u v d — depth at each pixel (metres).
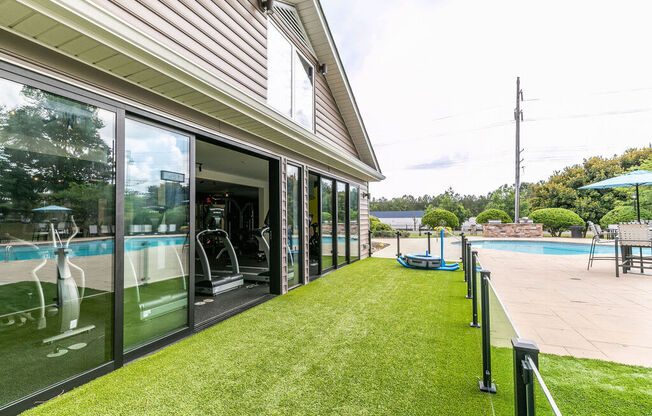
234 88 2.99
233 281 5.10
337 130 6.95
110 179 2.36
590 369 2.30
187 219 3.09
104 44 1.98
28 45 1.91
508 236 16.11
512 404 1.36
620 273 6.08
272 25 4.61
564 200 20.78
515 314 3.58
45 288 2.00
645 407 1.83
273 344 2.80
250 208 12.87
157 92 2.72
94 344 2.23
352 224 7.93
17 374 1.87
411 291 4.76
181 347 2.73
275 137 4.28
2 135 1.83
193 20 3.05
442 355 2.57
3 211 1.83
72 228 2.13
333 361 2.47
